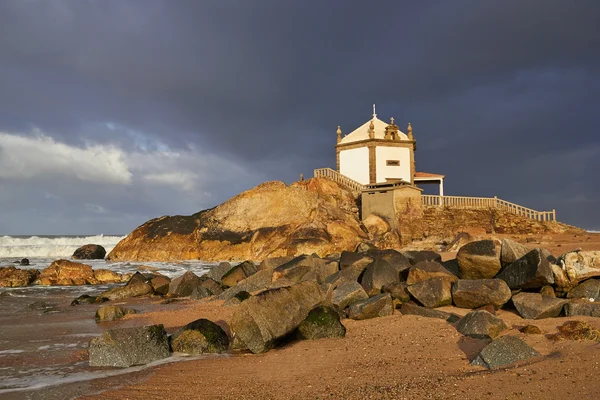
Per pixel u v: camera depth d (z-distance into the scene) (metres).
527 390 7.35
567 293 13.77
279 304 11.97
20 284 28.64
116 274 30.94
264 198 46.41
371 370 9.16
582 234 46.72
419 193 46.84
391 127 55.16
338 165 56.44
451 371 8.64
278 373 9.53
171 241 46.88
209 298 21.02
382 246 41.56
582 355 8.67
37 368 10.59
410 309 14.12
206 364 10.49
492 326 10.89
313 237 41.06
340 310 14.48
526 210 50.91
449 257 26.12
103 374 10.00
